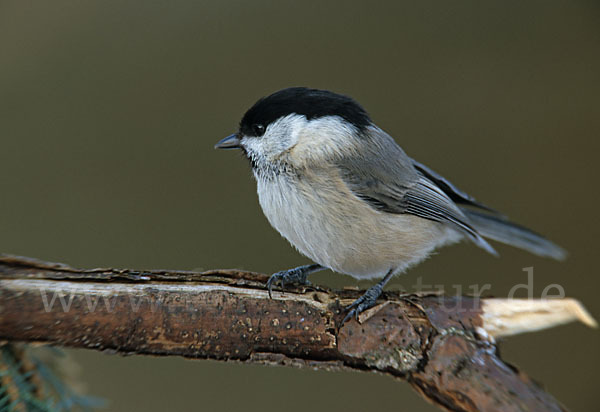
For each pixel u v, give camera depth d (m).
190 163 9.38
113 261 8.45
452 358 4.96
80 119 9.63
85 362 7.89
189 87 9.92
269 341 5.02
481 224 7.87
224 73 10.02
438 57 10.27
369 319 5.11
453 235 7.32
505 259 8.80
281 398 8.09
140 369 7.99
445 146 9.73
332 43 10.33
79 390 4.68
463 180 9.36
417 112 9.85
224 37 10.35
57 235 8.60
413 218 6.56
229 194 9.16
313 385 8.48
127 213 8.92
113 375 7.88
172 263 8.45
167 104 9.82
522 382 4.84
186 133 9.59
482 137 9.59
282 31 10.43
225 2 10.59
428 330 5.09
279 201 6.18
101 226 8.80
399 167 6.60
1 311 4.39
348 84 10.02
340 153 6.23
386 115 9.81
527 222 9.13
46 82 9.80
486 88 9.85
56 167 9.24
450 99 9.98
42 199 8.94
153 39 10.29
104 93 9.84
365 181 6.26
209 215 8.98
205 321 4.87
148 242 8.67
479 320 5.21
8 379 4.29
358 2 10.62
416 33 10.42
